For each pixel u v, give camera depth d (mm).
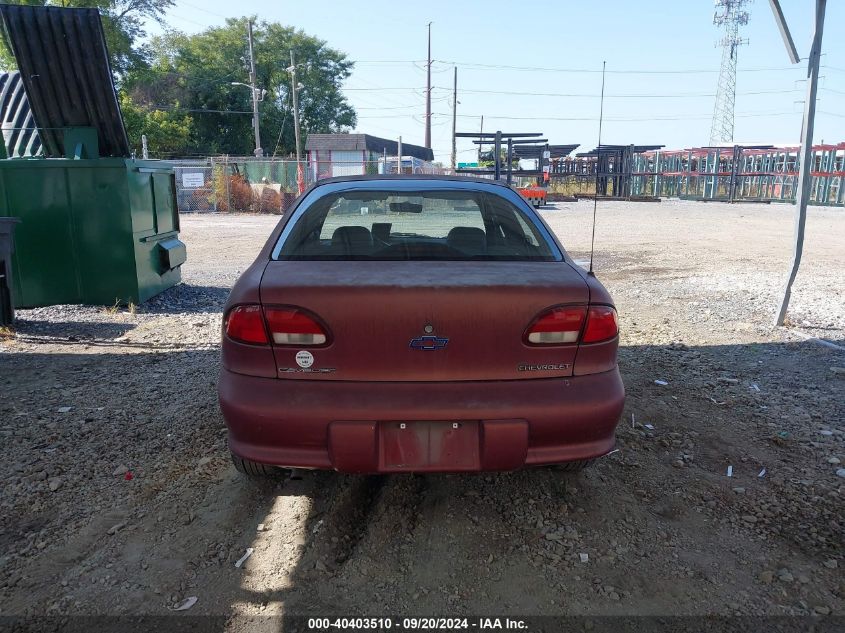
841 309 7285
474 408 2471
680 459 3533
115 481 3283
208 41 57094
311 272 2680
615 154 42438
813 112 6051
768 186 42594
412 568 2584
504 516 2947
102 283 7438
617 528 2863
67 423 4027
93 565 2598
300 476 3289
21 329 6488
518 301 2508
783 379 4891
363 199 3346
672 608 2365
